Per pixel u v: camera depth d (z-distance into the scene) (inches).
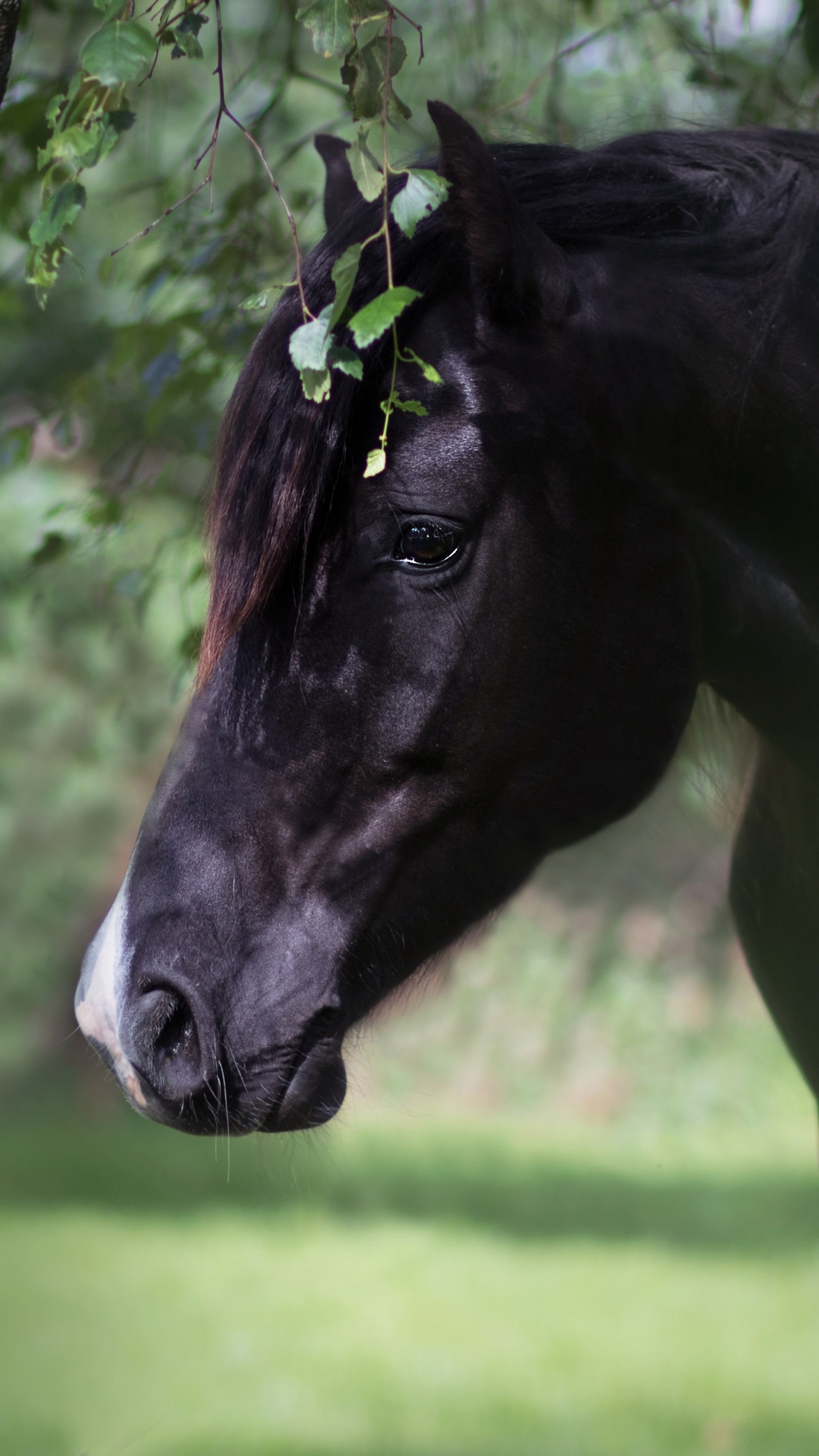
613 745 118.6
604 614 117.1
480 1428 286.8
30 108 162.6
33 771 647.1
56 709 590.2
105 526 195.8
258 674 111.9
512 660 113.9
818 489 125.3
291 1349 345.1
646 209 125.8
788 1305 384.8
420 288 113.0
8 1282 411.8
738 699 135.6
